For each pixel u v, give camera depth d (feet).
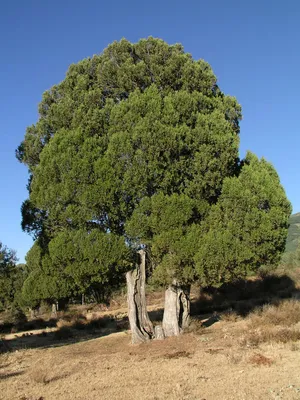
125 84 54.08
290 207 52.70
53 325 102.06
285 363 31.45
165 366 34.19
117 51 56.85
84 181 45.93
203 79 56.80
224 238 46.83
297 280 112.37
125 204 47.19
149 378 30.17
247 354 35.65
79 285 48.96
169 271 46.39
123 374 32.40
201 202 49.62
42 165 48.96
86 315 112.47
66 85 56.65
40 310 142.20
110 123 50.62
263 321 53.01
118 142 47.16
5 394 28.66
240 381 27.07
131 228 46.21
